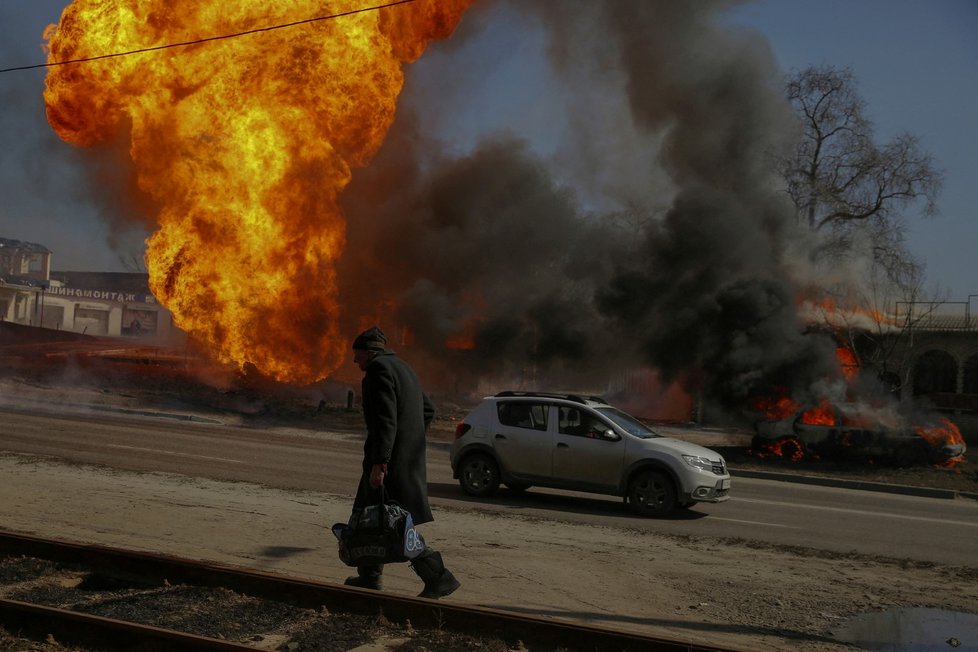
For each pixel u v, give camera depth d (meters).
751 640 6.41
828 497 16.31
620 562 8.95
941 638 6.68
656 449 12.42
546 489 14.74
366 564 6.21
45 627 5.62
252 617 6.08
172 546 8.70
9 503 10.55
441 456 20.20
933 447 20.67
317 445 20.84
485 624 5.86
